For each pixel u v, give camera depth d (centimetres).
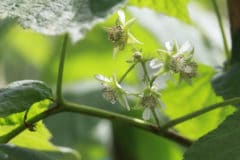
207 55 53
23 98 30
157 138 60
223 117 41
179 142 34
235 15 37
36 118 32
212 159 29
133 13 53
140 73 33
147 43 53
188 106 42
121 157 61
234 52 38
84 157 62
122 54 53
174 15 37
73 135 62
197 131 42
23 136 35
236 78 37
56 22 26
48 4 26
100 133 62
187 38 53
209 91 41
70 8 26
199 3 60
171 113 42
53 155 37
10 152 30
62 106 32
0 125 32
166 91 41
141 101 32
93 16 26
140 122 33
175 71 32
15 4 27
